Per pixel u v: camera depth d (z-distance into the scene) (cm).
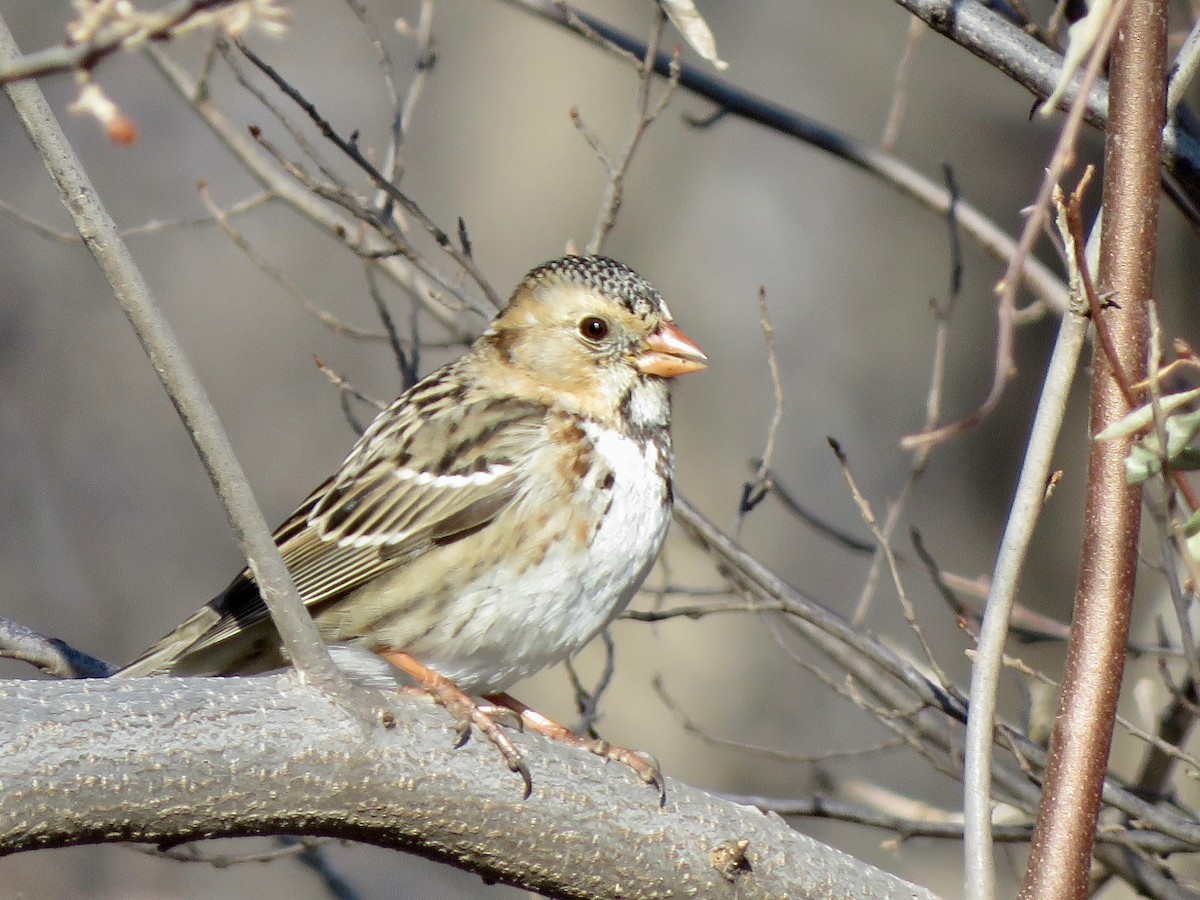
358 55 1978
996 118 1886
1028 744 841
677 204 1800
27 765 568
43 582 1922
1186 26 1173
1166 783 953
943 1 780
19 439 1992
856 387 1778
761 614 985
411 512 815
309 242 2052
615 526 816
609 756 668
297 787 603
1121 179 587
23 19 2008
